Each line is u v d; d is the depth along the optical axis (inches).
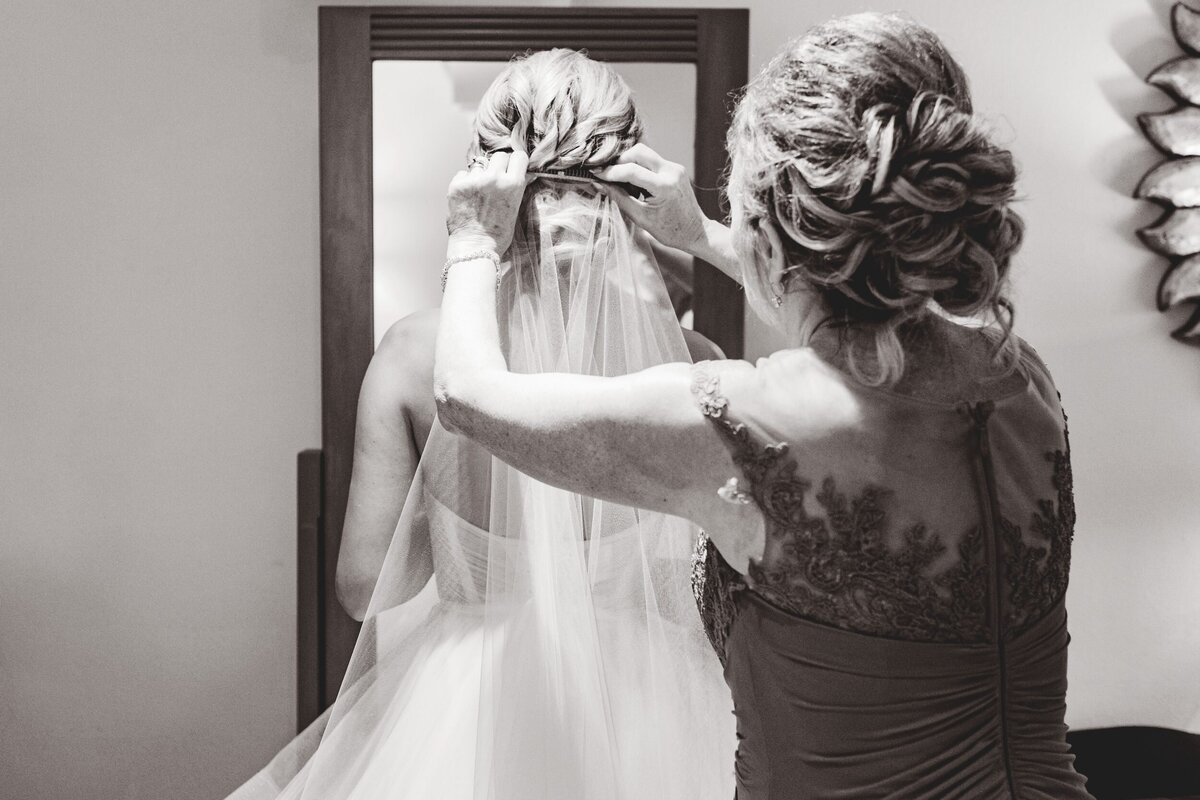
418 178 78.7
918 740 37.6
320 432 87.6
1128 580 91.4
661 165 53.2
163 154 85.4
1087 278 88.9
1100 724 92.3
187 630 89.2
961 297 37.0
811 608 38.0
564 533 50.9
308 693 78.2
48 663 88.8
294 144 85.4
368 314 78.6
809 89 37.3
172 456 87.8
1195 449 90.7
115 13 84.2
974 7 86.4
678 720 52.3
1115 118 87.6
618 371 52.6
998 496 38.2
